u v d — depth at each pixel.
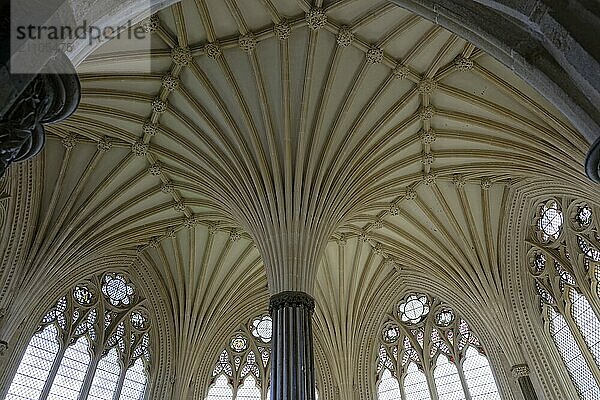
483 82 16.59
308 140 16.84
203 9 15.05
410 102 17.22
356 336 21.66
